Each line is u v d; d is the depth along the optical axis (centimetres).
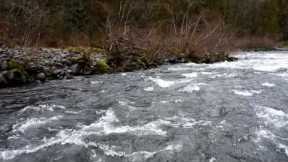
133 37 1302
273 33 4081
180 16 2255
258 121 495
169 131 454
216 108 566
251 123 486
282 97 643
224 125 478
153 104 596
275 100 618
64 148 395
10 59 871
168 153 385
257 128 465
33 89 745
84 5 1917
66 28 1767
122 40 1173
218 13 2902
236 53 2125
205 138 429
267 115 523
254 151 392
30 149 393
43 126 473
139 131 453
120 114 534
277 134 443
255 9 3784
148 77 912
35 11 1569
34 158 370
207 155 382
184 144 410
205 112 543
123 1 2050
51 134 441
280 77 893
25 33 1435
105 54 1212
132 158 372
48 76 885
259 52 2402
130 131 452
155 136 435
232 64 1282
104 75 967
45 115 529
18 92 711
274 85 766
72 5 1859
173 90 717
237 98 634
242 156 380
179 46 1477
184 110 555
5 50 1015
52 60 988
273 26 4159
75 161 365
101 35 1784
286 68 1117
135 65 1110
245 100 618
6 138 429
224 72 1009
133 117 517
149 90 722
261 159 373
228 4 3328
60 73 916
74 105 593
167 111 550
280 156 380
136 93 691
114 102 614
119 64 1100
